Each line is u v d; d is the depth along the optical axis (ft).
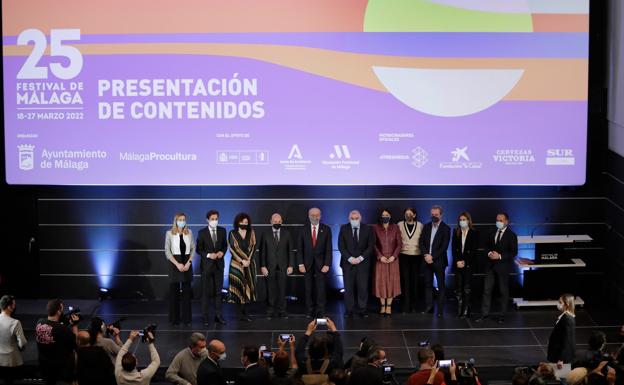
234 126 37.81
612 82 38.06
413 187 39.22
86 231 39.88
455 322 36.96
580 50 37.19
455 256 37.27
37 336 28.81
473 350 33.86
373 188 39.24
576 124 37.55
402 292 38.34
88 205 39.75
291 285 39.70
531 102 37.45
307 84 37.50
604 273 39.78
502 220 36.60
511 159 37.73
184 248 36.42
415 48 37.22
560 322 30.91
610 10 37.81
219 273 36.83
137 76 37.70
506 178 37.81
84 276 40.14
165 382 32.04
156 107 37.83
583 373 25.49
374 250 37.81
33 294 40.22
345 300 37.52
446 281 39.83
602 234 39.60
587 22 37.06
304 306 39.24
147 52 37.55
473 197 39.29
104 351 26.66
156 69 37.65
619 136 37.63
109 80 37.78
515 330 35.96
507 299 36.83
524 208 39.37
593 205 39.47
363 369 24.25
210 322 37.14
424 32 37.17
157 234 39.75
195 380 27.40
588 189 39.34
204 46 37.45
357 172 37.91
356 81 37.45
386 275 37.63
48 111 38.09
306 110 37.65
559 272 38.14
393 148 37.73
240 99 37.65
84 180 38.37
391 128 37.63
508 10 37.01
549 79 37.32
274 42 37.37
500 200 39.32
